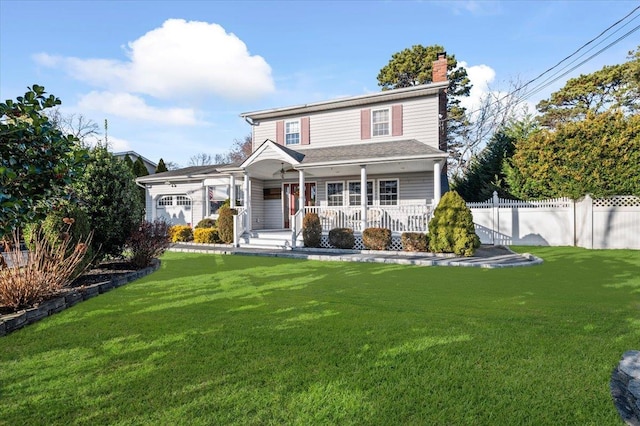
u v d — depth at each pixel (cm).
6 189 359
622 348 328
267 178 1728
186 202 1944
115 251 777
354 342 348
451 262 924
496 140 1927
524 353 318
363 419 219
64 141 413
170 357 314
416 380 269
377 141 1515
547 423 215
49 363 304
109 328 397
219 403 238
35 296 451
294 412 227
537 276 730
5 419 222
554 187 1359
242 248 1391
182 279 721
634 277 703
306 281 693
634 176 1202
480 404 236
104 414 226
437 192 1207
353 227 1325
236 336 368
